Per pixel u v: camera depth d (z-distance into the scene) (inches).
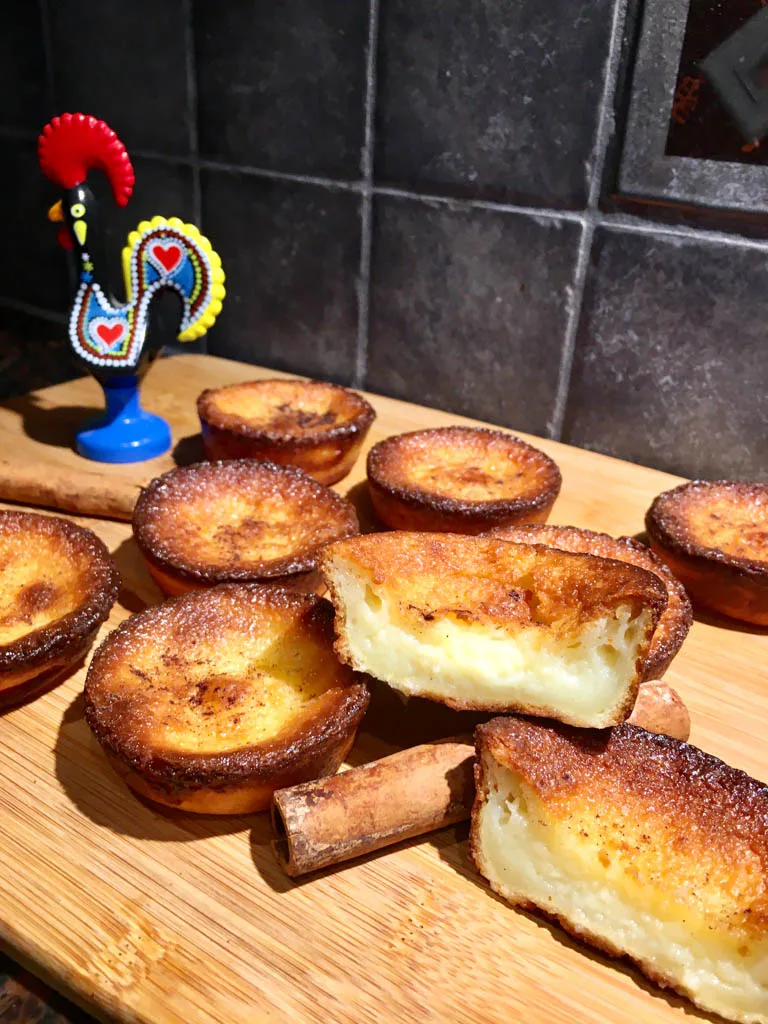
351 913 28.7
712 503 48.6
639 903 27.2
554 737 30.2
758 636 43.6
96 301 54.4
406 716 37.1
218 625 36.5
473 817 29.9
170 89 65.0
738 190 46.8
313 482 48.3
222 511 47.3
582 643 30.6
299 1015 25.3
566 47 49.0
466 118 53.8
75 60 68.9
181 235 53.0
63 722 36.0
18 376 75.6
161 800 31.1
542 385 58.6
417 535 35.5
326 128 59.3
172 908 28.4
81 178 52.5
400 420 61.7
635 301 52.9
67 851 30.3
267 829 31.8
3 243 82.1
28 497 50.3
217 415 54.6
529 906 28.8
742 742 36.1
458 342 60.7
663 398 54.6
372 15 54.3
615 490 54.0
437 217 57.6
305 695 34.2
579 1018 25.7
